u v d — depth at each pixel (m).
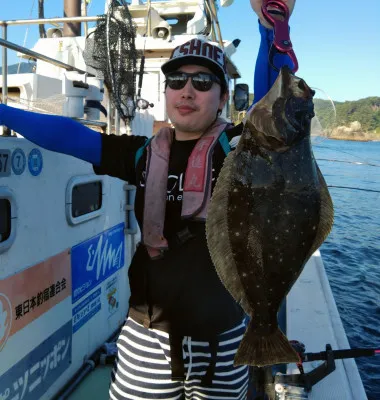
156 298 1.78
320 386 2.63
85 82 3.02
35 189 2.13
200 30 5.72
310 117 1.60
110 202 3.05
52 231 2.31
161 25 5.09
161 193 1.80
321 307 3.66
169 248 1.78
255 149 1.60
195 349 1.76
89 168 2.69
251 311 1.64
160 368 1.80
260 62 2.10
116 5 3.21
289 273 1.63
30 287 2.13
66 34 5.80
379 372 5.24
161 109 5.33
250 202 1.60
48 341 2.32
